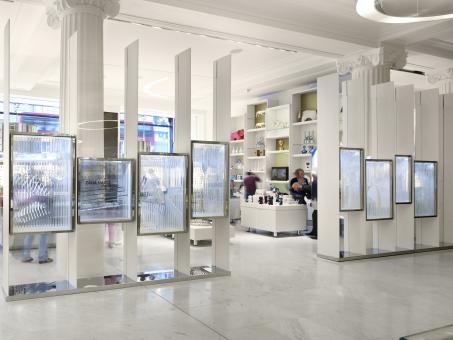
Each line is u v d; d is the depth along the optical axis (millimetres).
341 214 9719
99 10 6113
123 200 5715
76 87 5418
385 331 4117
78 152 5629
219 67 6582
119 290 5527
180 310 4734
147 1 6582
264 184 13391
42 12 7895
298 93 12320
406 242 8492
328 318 4492
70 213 5352
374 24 8203
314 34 8109
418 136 9320
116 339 3891
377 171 8070
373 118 8492
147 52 10438
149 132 15602
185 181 6141
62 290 5293
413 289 5668
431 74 10930
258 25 7641
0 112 12523
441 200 9539
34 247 7121
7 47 5109
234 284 5895
